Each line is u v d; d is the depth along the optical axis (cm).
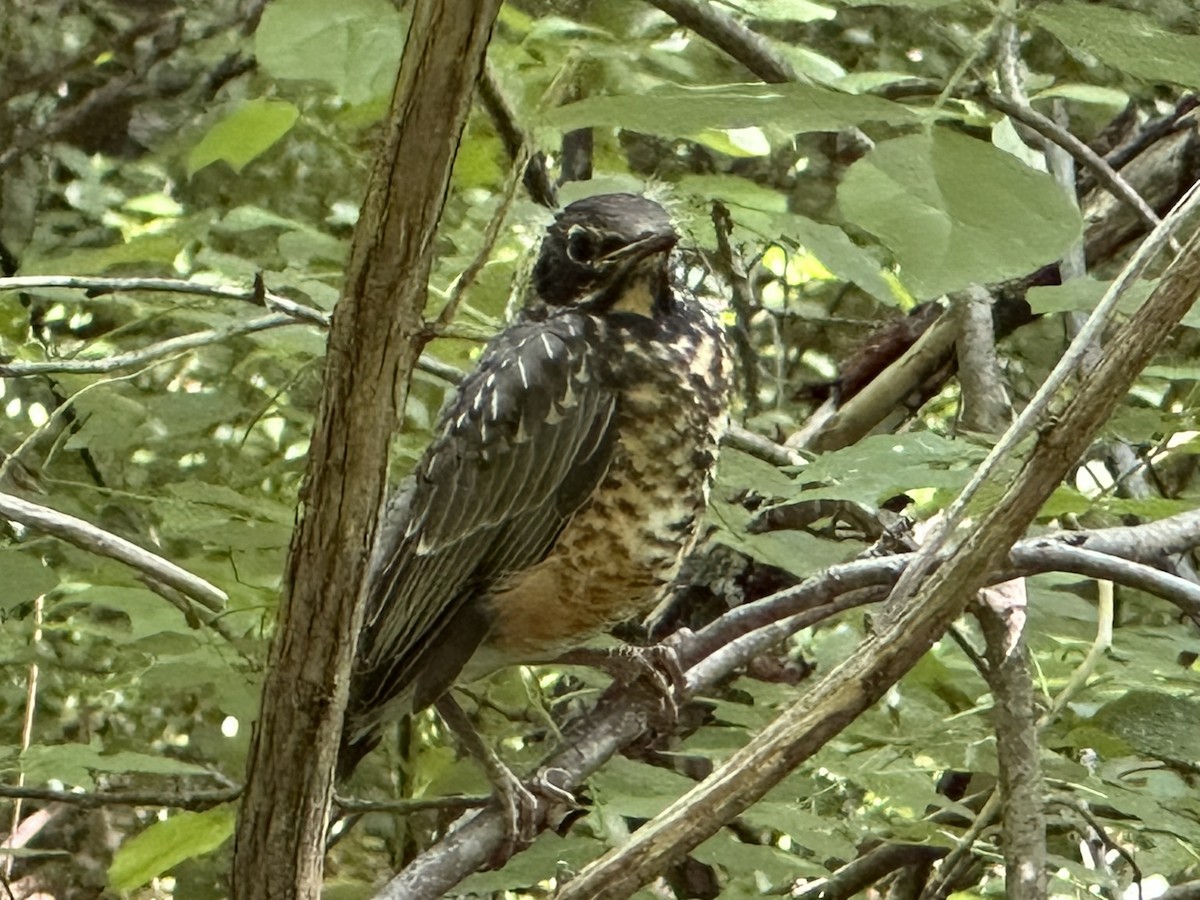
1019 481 186
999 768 272
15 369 311
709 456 300
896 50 411
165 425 359
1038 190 197
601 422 292
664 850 192
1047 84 371
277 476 418
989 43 290
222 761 363
